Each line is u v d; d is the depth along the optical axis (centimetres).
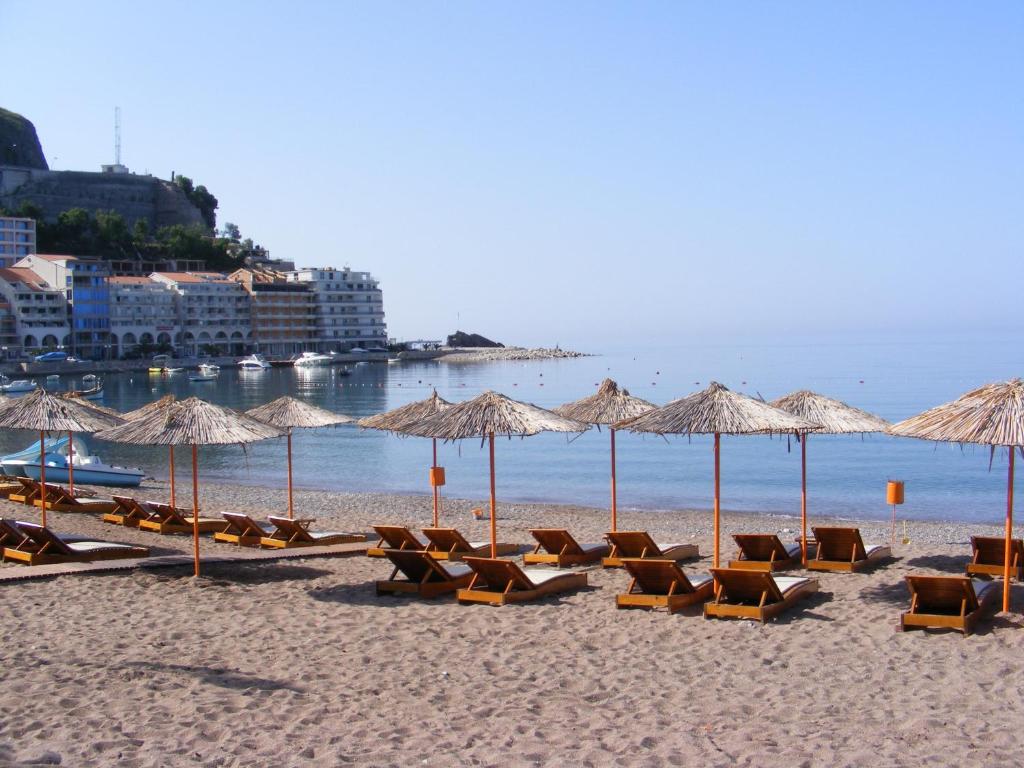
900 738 940
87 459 3806
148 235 19362
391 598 1568
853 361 17825
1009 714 992
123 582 1662
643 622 1384
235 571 1798
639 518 3130
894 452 5231
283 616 1446
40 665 1177
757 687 1098
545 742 943
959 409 1341
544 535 1936
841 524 3045
